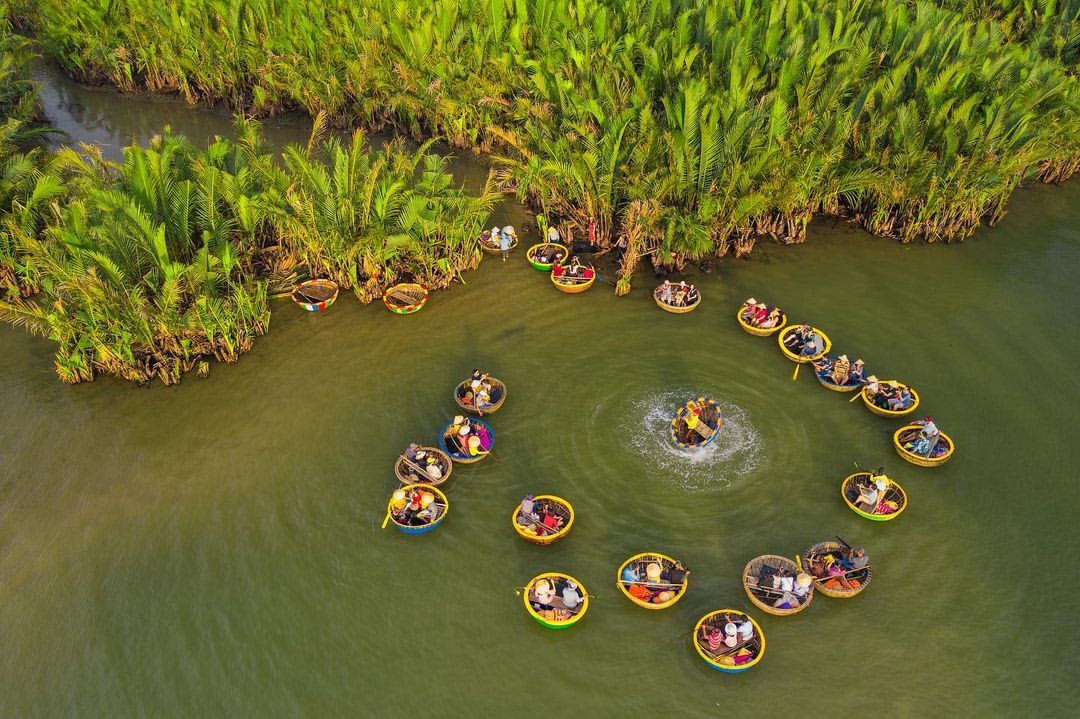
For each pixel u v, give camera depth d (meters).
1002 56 35.09
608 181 30.89
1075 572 20.62
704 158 29.78
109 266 24.95
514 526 21.77
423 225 29.38
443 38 40.62
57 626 19.81
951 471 23.31
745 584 19.89
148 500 22.91
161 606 20.28
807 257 32.88
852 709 17.88
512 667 18.92
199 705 18.31
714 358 27.56
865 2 39.72
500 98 38.94
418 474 23.20
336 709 18.17
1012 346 27.91
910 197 32.19
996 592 20.16
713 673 18.66
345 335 28.97
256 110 45.97
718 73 35.19
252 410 25.86
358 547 21.69
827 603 19.95
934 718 17.69
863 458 23.80
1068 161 37.44
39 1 50.72
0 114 41.12
